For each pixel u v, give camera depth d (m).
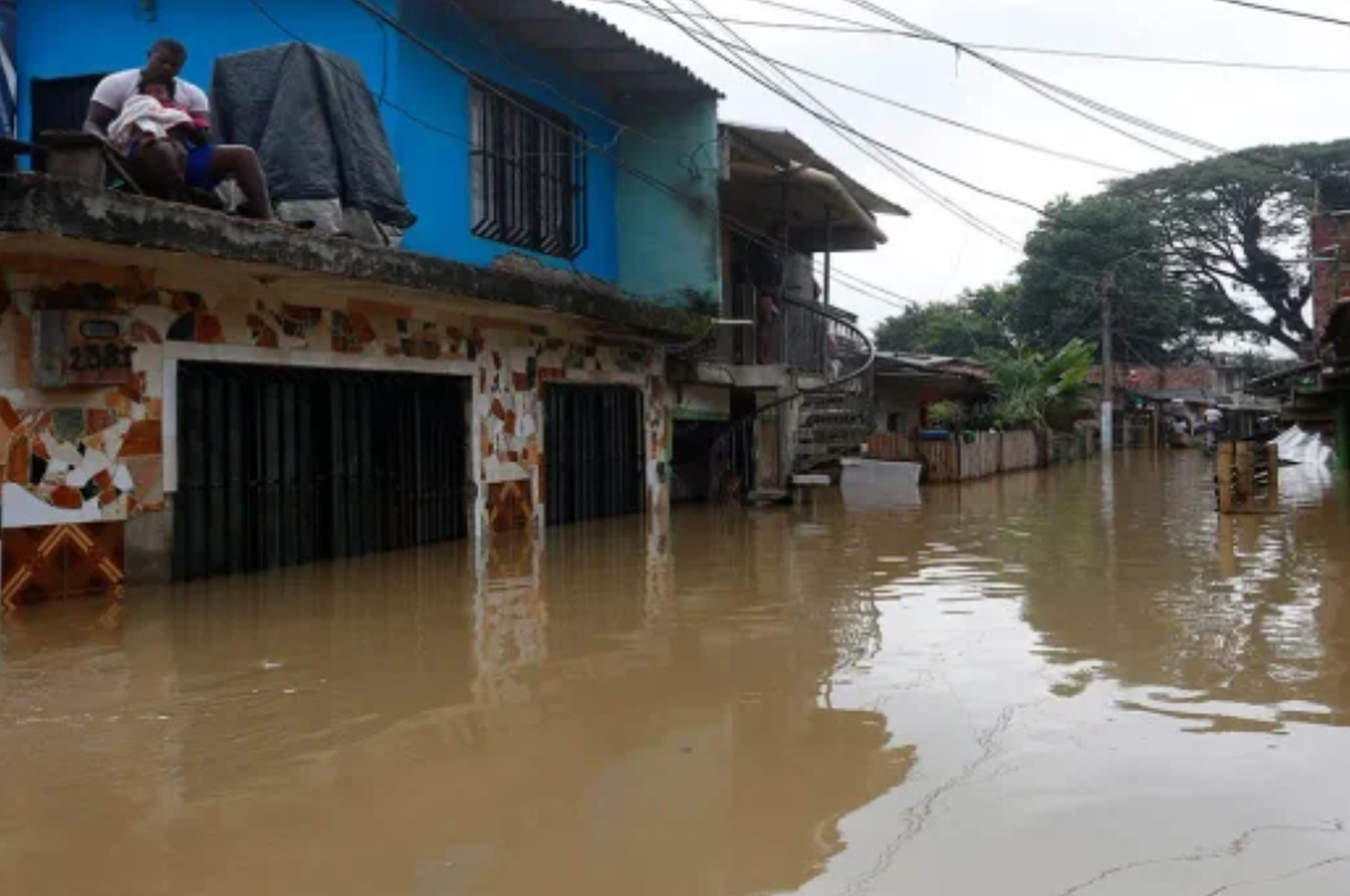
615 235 16.30
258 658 6.52
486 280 10.91
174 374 8.87
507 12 13.11
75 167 7.60
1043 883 3.49
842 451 19.80
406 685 5.89
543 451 13.80
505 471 12.98
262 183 8.84
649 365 16.34
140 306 8.58
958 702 5.54
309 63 9.85
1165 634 7.13
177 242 7.68
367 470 11.00
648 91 15.93
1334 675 6.02
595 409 15.21
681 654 6.62
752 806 4.14
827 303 20.50
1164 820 3.98
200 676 6.07
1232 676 6.00
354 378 10.84
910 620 7.72
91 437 8.32
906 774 4.48
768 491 19.02
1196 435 55.00
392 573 9.84
